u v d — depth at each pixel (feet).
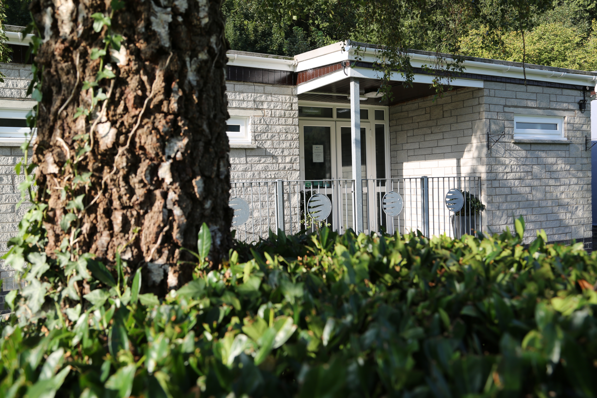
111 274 6.48
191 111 7.09
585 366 3.12
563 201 27.91
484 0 16.78
